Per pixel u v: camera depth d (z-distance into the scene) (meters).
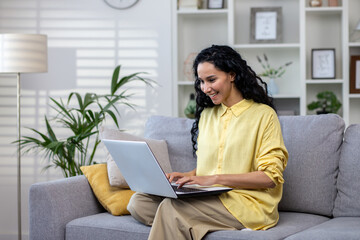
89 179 2.53
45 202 2.31
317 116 2.41
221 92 2.18
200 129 2.36
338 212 2.27
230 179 2.04
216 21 4.13
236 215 2.04
